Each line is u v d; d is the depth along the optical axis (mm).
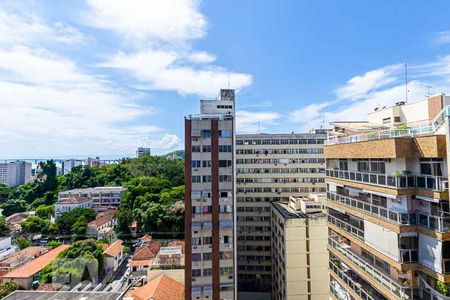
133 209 88625
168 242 70375
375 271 19297
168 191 93500
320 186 66562
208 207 42531
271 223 61781
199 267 41625
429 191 15555
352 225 22984
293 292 41125
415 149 16312
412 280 16734
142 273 58781
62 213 100500
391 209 18219
